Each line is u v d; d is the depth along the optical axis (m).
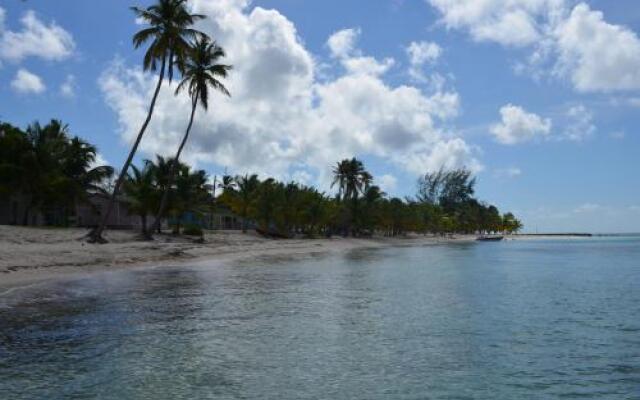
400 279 27.47
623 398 8.12
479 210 188.75
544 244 123.12
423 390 8.47
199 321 14.11
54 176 49.34
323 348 11.25
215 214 82.94
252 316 15.02
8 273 23.22
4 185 46.44
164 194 47.72
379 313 15.95
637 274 32.59
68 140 54.78
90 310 15.50
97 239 39.81
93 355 10.32
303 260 42.00
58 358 10.06
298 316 15.13
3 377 8.84
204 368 9.55
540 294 21.56
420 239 124.50
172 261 35.81
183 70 44.38
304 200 79.62
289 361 10.15
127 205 57.78
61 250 31.27
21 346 10.98
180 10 42.00
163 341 11.65
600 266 41.00
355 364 10.00
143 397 7.94
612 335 12.91
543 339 12.39
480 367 9.88
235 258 41.38
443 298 19.89
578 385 8.77
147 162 53.25
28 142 48.12
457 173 187.12
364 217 97.19
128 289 20.59
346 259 45.50
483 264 42.72
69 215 56.09
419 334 12.86
